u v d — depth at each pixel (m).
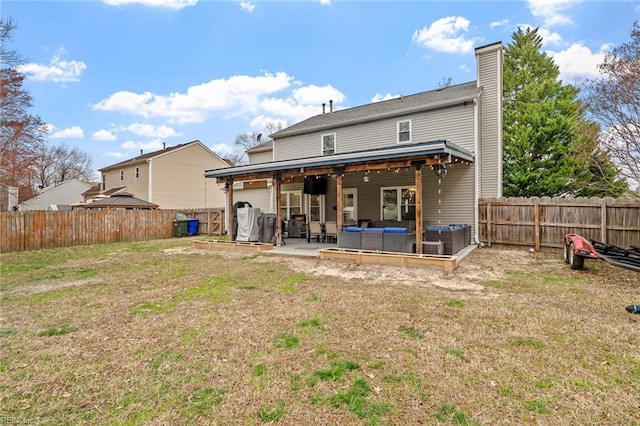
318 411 2.27
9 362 3.03
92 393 2.53
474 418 2.18
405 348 3.22
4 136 16.20
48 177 41.28
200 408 2.33
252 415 2.25
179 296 5.21
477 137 10.59
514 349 3.18
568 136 14.47
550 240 9.22
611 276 6.29
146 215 15.08
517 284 5.72
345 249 8.49
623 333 3.53
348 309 4.42
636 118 8.93
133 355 3.15
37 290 5.69
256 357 3.07
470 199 10.64
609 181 12.19
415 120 11.69
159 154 23.20
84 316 4.29
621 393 2.45
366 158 8.29
